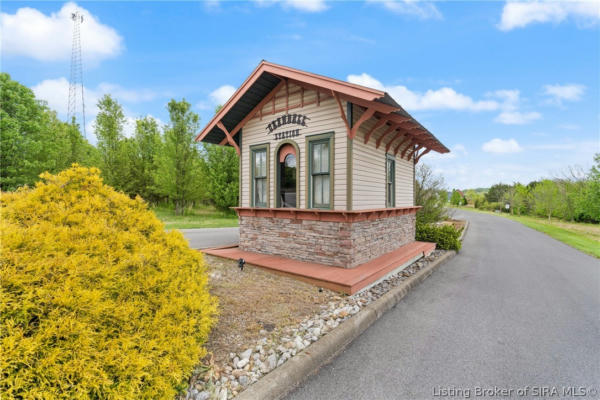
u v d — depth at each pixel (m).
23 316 1.80
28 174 19.48
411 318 4.86
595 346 3.95
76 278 2.09
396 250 9.05
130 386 2.00
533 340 4.11
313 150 7.35
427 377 3.20
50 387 1.72
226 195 26.58
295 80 7.25
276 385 2.81
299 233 7.46
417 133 8.65
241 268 6.90
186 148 25.45
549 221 30.17
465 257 10.37
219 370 2.95
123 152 29.81
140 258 2.81
